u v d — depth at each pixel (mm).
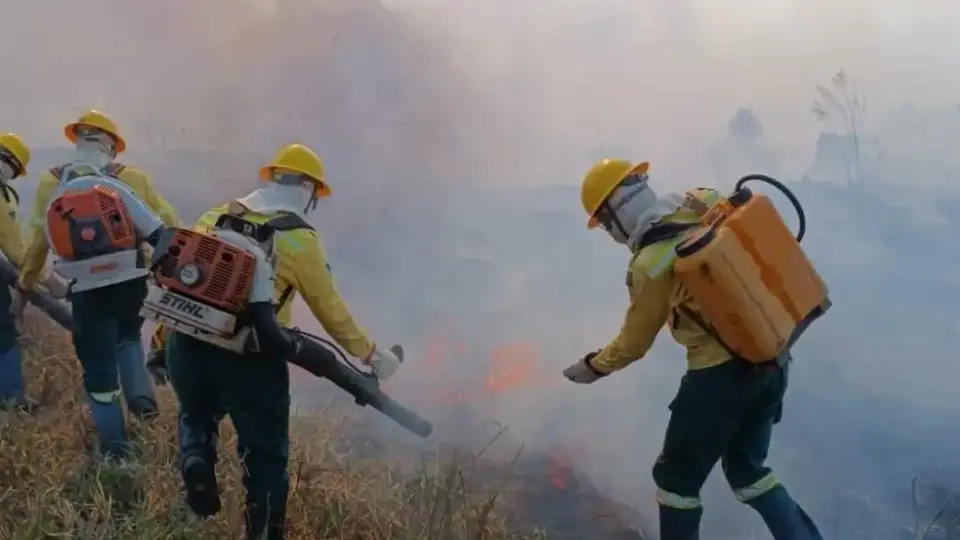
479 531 2900
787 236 2484
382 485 3279
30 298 4133
